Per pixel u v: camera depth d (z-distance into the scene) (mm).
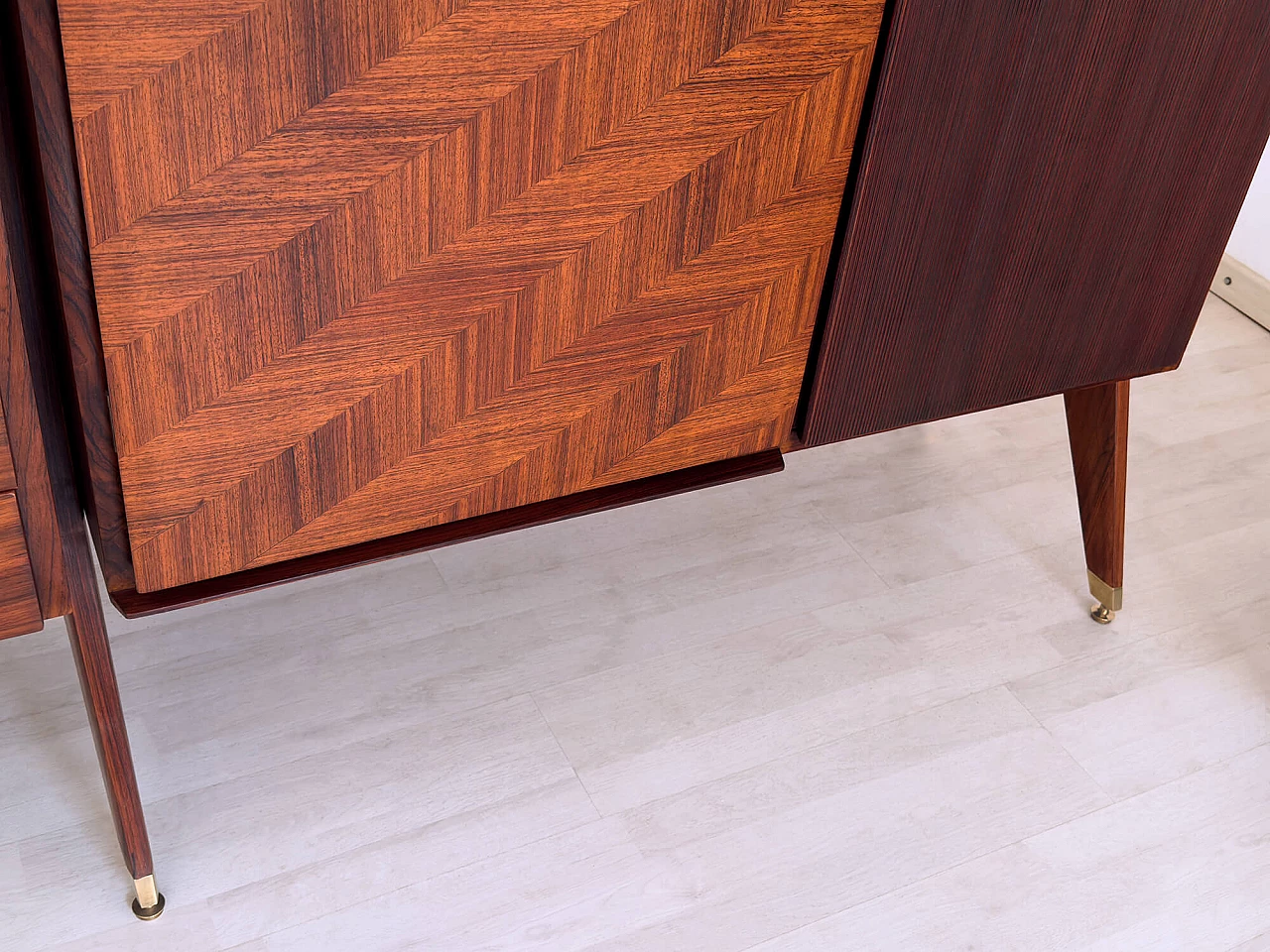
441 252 779
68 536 791
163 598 841
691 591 1307
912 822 1091
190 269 711
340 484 851
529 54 727
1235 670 1292
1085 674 1266
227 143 677
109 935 935
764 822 1074
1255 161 1048
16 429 711
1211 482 1581
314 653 1188
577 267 833
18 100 657
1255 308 1953
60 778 1047
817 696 1199
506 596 1276
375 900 979
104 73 626
